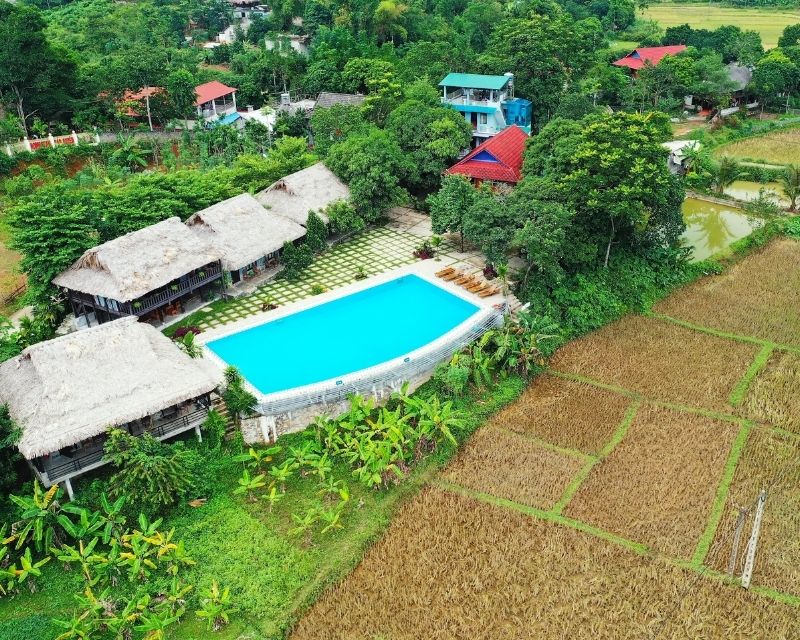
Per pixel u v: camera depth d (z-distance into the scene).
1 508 36.69
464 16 116.38
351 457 40.69
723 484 39.25
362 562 35.50
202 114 86.81
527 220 51.53
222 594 32.97
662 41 119.00
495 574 34.53
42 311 49.16
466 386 46.84
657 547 35.62
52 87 75.44
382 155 63.31
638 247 59.56
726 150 86.25
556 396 46.81
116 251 47.94
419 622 32.34
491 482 40.09
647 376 48.34
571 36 85.06
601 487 39.38
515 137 71.75
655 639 31.25
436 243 60.56
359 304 53.22
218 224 54.28
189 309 53.09
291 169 66.31
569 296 53.94
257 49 113.88
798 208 72.00
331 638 31.89
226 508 38.41
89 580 34.06
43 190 55.06
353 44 96.38
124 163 72.12
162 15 122.12
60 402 37.50
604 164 51.88
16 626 32.22
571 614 32.41
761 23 141.38
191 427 41.19
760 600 32.78
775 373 48.09
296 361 46.56
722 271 61.28
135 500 36.62
